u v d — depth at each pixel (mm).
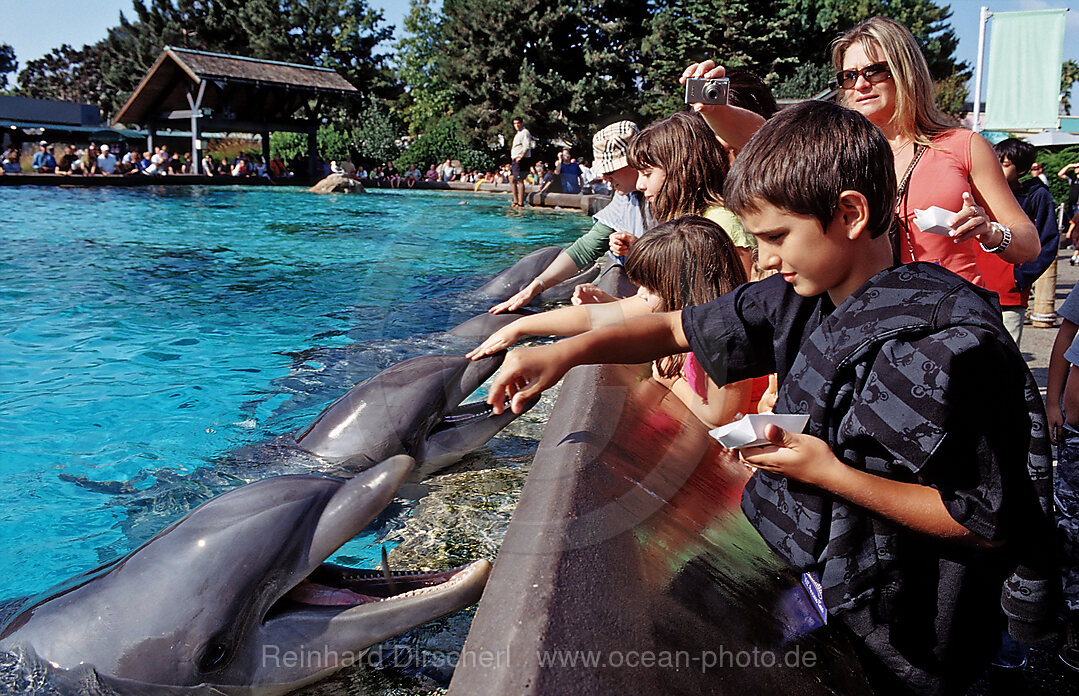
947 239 2697
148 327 6031
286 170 30656
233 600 2021
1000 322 1472
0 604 2381
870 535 1607
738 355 1882
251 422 3961
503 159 29688
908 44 2777
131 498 3217
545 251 5344
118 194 18953
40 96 89062
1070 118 20078
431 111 45156
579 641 1392
